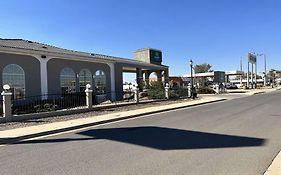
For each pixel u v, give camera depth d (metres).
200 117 15.68
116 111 20.06
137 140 9.88
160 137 10.28
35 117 16.61
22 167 7.05
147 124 13.89
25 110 18.55
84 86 26.83
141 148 8.66
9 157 8.18
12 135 11.37
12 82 20.72
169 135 10.61
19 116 15.81
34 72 22.28
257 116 15.16
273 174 5.90
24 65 21.61
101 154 8.05
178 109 21.67
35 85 22.30
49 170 6.71
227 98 33.47
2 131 12.41
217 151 8.00
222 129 11.45
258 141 9.09
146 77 43.38
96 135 11.29
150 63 40.78
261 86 82.38
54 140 10.64
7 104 15.28
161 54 43.78
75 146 9.27
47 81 23.20
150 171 6.40
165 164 6.89
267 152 7.76
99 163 7.14
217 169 6.42
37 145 9.81
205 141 9.32
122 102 25.14
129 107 22.75
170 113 18.81
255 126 11.91
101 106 21.34
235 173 6.14
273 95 36.97
